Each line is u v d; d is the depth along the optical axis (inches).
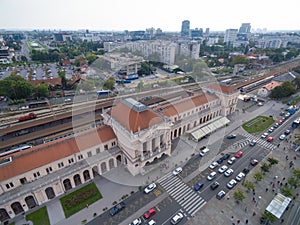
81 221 2014.0
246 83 5723.4
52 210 2123.5
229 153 3075.8
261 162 2881.4
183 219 2043.6
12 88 4367.6
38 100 4525.1
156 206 2188.7
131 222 2005.4
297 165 2795.3
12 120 3484.3
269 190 2383.1
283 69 7175.2
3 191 1995.6
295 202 2208.4
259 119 4121.6
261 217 2042.3
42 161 2167.8
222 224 1989.4
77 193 2316.7
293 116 4232.3
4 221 1999.3
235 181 2490.2
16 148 2864.2
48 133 3144.7
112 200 2245.3
